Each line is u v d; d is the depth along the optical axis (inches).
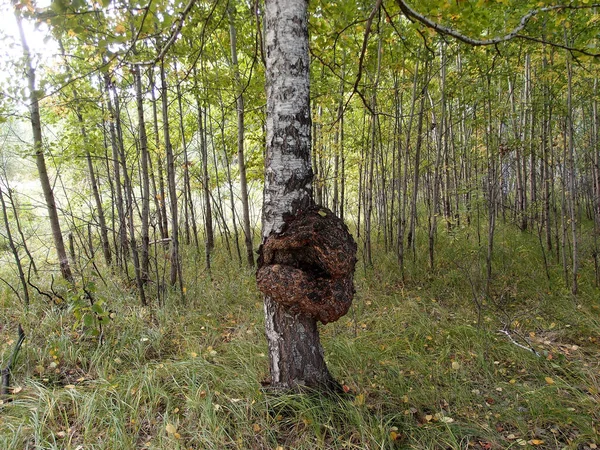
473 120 226.8
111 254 248.8
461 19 113.8
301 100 91.0
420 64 227.3
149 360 135.2
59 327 148.7
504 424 102.5
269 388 103.0
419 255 246.4
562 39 172.2
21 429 93.5
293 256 92.6
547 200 235.8
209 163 331.3
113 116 187.0
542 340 146.3
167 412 98.5
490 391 116.2
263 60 104.5
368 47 179.8
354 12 126.7
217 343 145.5
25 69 163.8
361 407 101.3
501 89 281.4
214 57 218.4
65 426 97.0
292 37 89.0
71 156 199.5
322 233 89.0
